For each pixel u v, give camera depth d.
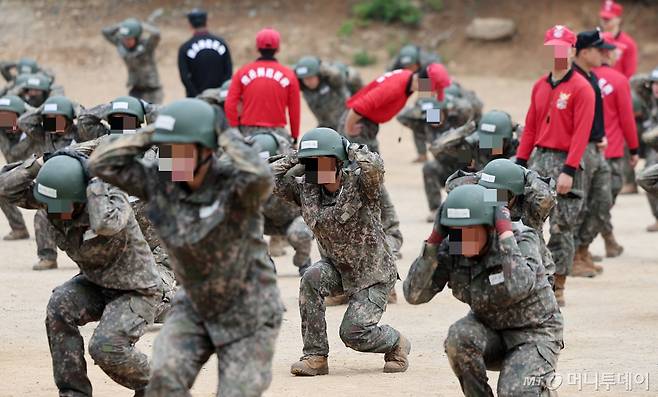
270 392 24.00
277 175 25.55
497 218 19.28
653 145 33.03
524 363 19.56
